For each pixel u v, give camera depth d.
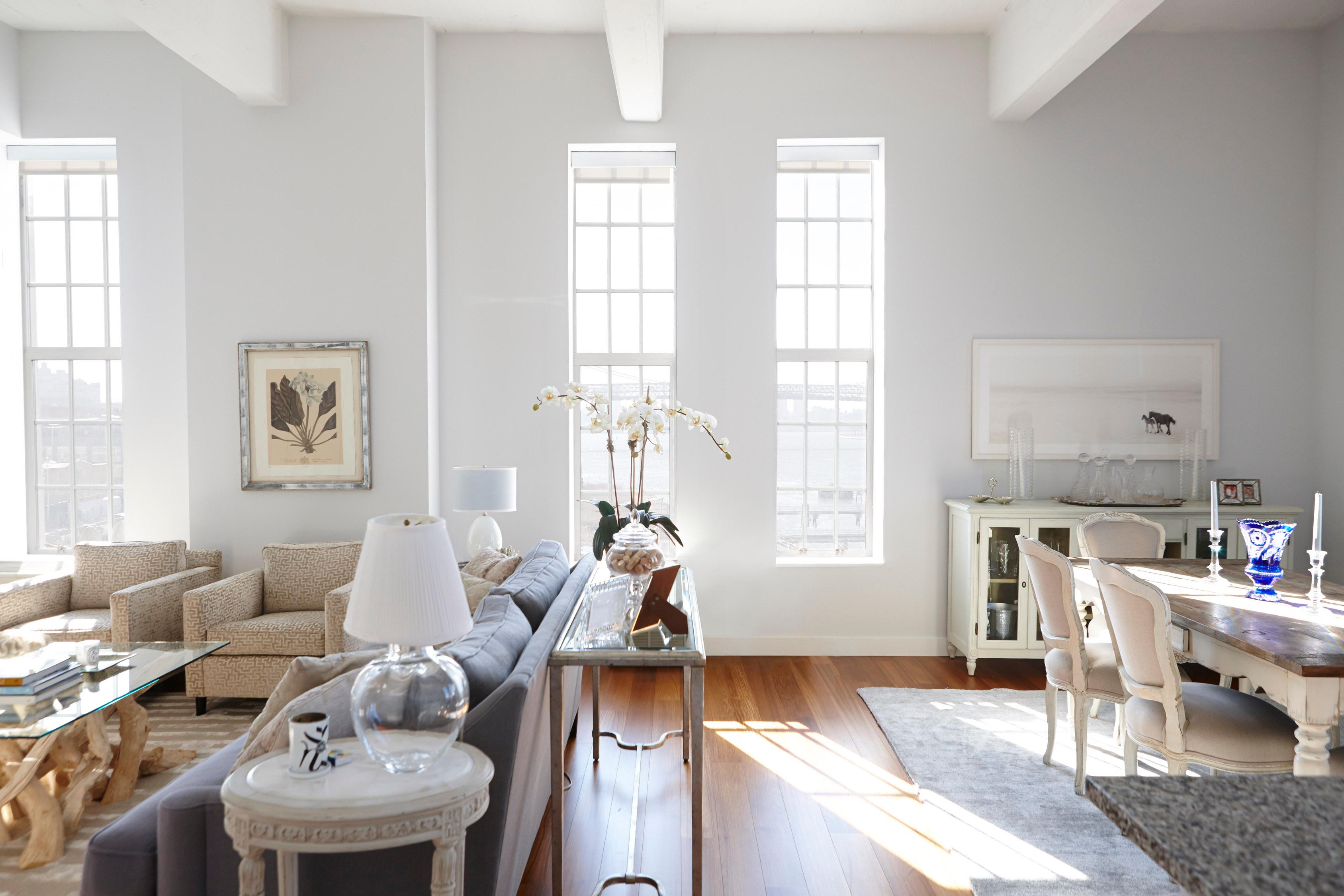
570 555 5.03
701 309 5.01
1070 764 3.37
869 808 3.00
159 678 2.97
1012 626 4.59
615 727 3.84
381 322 4.82
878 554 5.17
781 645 5.05
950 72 4.98
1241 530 3.10
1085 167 4.99
